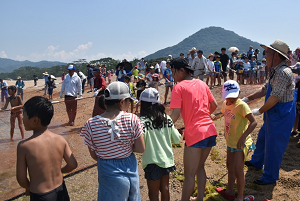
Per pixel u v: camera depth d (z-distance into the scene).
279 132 3.61
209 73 11.20
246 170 4.30
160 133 3.03
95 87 7.64
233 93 3.32
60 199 2.47
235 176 3.56
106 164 2.52
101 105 2.86
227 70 12.34
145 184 4.12
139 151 2.67
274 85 3.57
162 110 3.09
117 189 2.48
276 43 3.59
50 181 2.41
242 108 3.31
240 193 3.32
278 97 3.52
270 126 3.69
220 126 6.36
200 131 3.00
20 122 5.86
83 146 5.77
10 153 5.00
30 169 2.36
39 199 2.34
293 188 3.62
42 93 21.98
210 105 3.37
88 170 4.64
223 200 3.52
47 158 2.40
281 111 3.60
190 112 3.06
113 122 2.54
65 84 8.12
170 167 3.07
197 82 3.21
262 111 3.72
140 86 9.56
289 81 3.50
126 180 2.52
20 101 6.00
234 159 3.39
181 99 3.11
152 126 3.01
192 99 3.07
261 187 3.73
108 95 2.62
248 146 3.37
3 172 4.34
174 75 3.39
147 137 2.99
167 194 3.19
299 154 4.58
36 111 2.40
